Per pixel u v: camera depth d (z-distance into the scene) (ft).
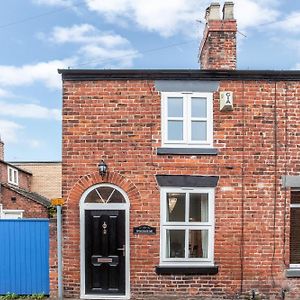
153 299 34.99
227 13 37.78
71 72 35.65
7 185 73.61
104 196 35.78
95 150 35.73
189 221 35.68
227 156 35.86
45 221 36.45
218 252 35.50
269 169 35.96
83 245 35.47
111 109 35.88
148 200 35.58
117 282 35.42
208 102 36.01
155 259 35.37
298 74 36.19
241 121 36.04
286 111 36.29
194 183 35.60
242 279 35.45
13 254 36.24
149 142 35.78
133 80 35.99
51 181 103.09
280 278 35.53
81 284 35.32
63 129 35.76
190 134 35.91
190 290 35.29
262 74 36.04
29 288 36.04
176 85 36.01
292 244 36.37
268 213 35.76
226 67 37.32
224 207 35.68
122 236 35.55
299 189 36.35
